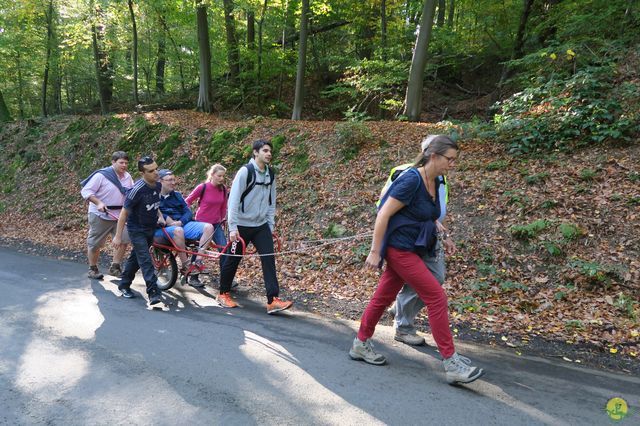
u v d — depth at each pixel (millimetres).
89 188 6270
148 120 14086
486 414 2914
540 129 8164
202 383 3281
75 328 4445
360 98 14680
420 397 3127
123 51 19734
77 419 2791
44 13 18375
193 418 2805
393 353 3951
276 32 17297
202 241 5754
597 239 5828
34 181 13984
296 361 3713
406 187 3236
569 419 2881
